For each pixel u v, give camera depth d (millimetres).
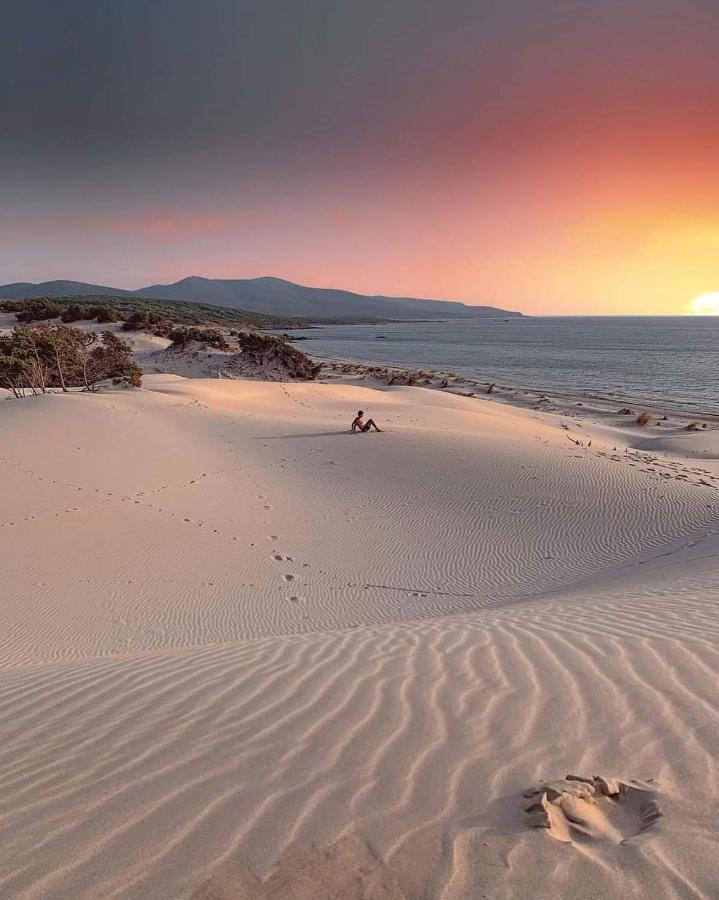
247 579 11633
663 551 12484
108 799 2955
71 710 4445
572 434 28422
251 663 5375
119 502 14797
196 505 15250
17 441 18281
